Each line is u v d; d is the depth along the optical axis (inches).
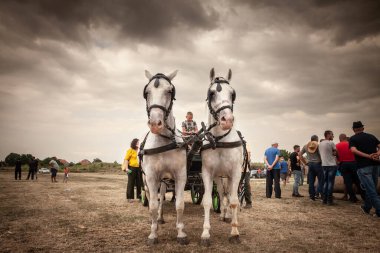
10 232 213.2
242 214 288.5
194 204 361.7
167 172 190.4
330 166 349.4
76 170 2142.0
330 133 355.6
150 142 191.0
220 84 188.4
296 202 377.4
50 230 220.2
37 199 414.3
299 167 453.4
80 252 167.8
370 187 270.8
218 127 191.2
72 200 403.5
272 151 428.5
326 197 357.4
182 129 309.0
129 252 167.3
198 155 278.4
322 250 170.9
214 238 196.5
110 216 277.4
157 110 171.9
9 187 647.1
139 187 411.5
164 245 180.4
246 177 328.5
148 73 200.1
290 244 183.0
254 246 178.9
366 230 220.1
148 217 272.7
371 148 272.1
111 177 1296.8
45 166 2792.8
